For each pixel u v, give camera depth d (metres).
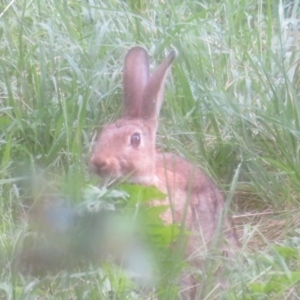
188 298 8.50
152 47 11.81
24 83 11.43
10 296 7.72
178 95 11.32
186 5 13.32
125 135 9.46
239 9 12.70
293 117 10.73
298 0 12.95
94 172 9.32
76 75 11.27
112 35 12.33
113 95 11.34
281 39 11.82
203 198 9.70
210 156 10.95
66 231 8.36
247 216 10.31
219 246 8.74
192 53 11.68
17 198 9.41
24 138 10.63
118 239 8.36
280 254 8.60
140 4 13.17
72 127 10.63
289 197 10.13
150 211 8.48
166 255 8.28
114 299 7.84
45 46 12.30
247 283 8.01
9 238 8.67
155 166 9.66
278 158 10.56
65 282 7.80
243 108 11.20
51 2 13.12
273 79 11.29
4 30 12.23
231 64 11.95
